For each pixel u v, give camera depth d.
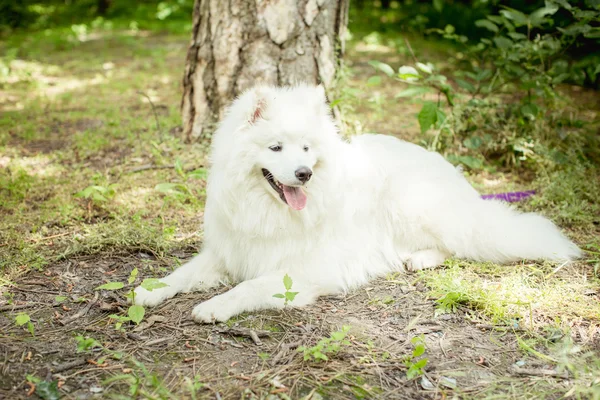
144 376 2.77
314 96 3.55
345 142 4.01
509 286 3.63
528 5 8.09
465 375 2.84
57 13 18.02
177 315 3.34
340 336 2.92
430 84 6.20
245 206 3.49
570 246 4.10
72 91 8.84
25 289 3.56
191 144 6.04
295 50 5.62
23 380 2.70
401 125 6.94
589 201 5.14
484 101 6.04
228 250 3.67
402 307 3.52
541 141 5.98
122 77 9.86
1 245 4.09
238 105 3.50
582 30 5.21
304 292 3.54
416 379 2.81
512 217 4.18
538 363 2.95
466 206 4.10
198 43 5.85
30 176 5.32
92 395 2.62
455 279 3.74
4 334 3.06
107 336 3.10
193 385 2.66
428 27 13.73
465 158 5.72
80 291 3.57
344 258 3.78
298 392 2.69
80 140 6.35
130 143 6.27
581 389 2.67
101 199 4.66
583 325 3.27
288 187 3.41
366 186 3.94
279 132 3.34
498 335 3.20
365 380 2.79
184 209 4.86
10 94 8.57
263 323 3.29
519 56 5.91
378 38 13.12
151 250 4.11
